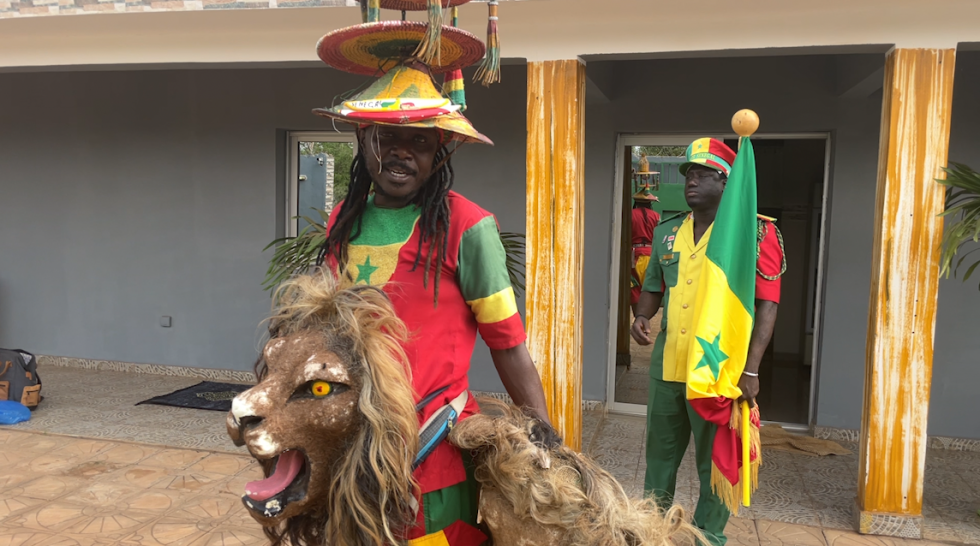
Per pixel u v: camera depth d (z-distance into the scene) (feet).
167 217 19.88
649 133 16.69
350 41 4.54
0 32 13.64
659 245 10.07
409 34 4.33
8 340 21.49
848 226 15.19
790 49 10.69
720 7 10.44
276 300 4.53
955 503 12.07
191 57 13.25
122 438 14.75
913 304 10.26
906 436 10.46
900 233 10.22
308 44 12.69
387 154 4.32
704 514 9.27
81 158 20.38
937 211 10.11
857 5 10.14
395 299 4.51
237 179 19.27
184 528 10.68
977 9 9.75
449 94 5.04
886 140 10.26
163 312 20.12
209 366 19.90
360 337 3.97
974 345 14.64
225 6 11.75
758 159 22.86
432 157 4.45
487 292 4.60
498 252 4.66
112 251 20.38
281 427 3.88
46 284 21.02
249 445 3.86
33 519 10.91
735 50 10.82
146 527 10.69
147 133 19.80
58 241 20.79
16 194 20.98
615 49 11.08
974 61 14.19
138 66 13.91
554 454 4.36
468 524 4.66
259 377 4.41
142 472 12.94
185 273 19.86
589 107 16.53
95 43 13.66
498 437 4.25
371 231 4.71
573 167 11.24
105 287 20.53
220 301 19.66
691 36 10.85
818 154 22.20
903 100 10.11
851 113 15.01
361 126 4.55
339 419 3.94
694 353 8.35
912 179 10.15
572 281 11.28
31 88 20.52
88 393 18.16
